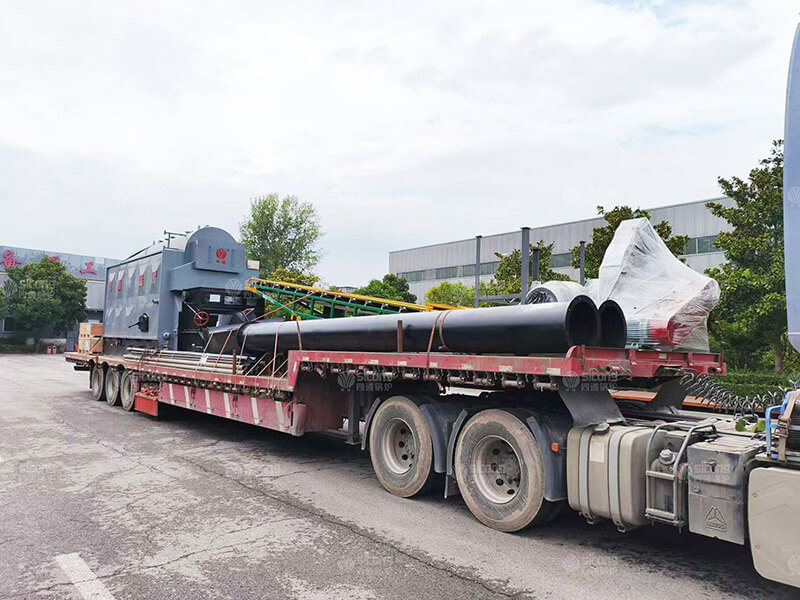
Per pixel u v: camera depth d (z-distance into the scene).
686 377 5.91
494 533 5.03
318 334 7.23
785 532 3.40
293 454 8.31
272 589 3.88
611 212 15.98
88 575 4.09
